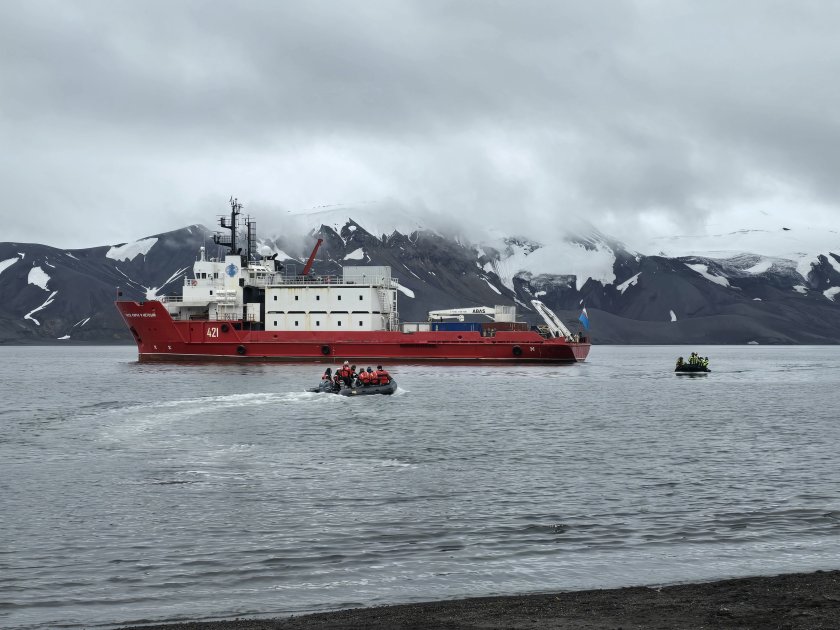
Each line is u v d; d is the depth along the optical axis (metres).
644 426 58.72
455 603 20.66
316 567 24.28
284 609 20.86
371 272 136.88
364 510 31.06
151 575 23.59
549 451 46.06
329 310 133.75
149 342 140.62
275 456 43.50
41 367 172.88
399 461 42.25
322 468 40.03
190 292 138.62
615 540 26.97
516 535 27.59
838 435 54.12
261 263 145.38
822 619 18.41
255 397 75.19
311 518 29.81
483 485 35.88
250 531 28.05
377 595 21.92
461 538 27.23
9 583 22.94
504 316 142.25
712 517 30.02
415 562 24.72
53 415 63.97
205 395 82.69
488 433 53.62
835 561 24.56
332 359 133.88
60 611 20.89
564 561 24.80
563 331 144.38
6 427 55.75
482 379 105.69
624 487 35.50
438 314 144.50
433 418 61.47
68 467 40.00
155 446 46.75
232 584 22.83
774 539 27.05
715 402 80.75
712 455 44.88
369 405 70.00
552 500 32.84
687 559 24.88
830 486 35.78
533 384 99.06
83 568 24.23
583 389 95.12
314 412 64.25
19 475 37.91
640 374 138.25
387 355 134.25
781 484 36.25
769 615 18.80
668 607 19.67
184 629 19.03
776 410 72.38
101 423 57.56
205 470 39.34
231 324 135.75
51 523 29.19
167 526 28.72
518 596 21.33
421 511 30.92
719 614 18.97
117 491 34.44
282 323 135.00
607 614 19.27
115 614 20.66
